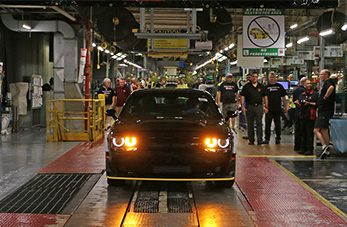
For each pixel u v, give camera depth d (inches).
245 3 314.7
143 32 529.3
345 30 485.7
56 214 176.4
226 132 210.8
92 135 436.1
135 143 202.1
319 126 328.5
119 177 208.1
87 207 187.5
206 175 203.2
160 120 221.0
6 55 564.7
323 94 326.3
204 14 542.9
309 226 162.2
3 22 514.9
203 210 183.6
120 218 171.5
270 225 163.5
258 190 221.6
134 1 310.3
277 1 313.0
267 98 413.7
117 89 507.2
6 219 169.0
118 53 909.2
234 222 166.7
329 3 314.2
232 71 1376.7
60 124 430.9
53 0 313.0
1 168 280.7
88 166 285.6
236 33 948.6
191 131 204.1
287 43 900.0
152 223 165.5
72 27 525.0
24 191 217.3
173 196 210.2
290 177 255.8
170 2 312.8
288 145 412.8
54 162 301.4
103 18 493.7
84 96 546.9
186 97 244.5
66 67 520.7
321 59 501.7
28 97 581.9
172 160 200.1
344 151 339.9
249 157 334.3
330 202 199.9
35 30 516.1
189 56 1344.7
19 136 479.5
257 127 413.7
